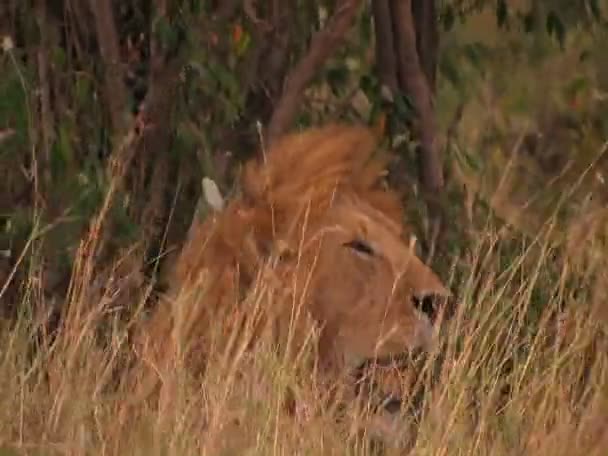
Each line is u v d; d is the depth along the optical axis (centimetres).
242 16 1217
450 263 1197
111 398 943
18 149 1158
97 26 1165
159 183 1180
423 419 945
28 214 1136
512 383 1019
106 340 1025
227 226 1010
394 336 988
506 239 1216
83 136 1175
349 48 1323
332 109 1306
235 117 1213
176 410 905
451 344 979
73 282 1064
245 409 912
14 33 1198
